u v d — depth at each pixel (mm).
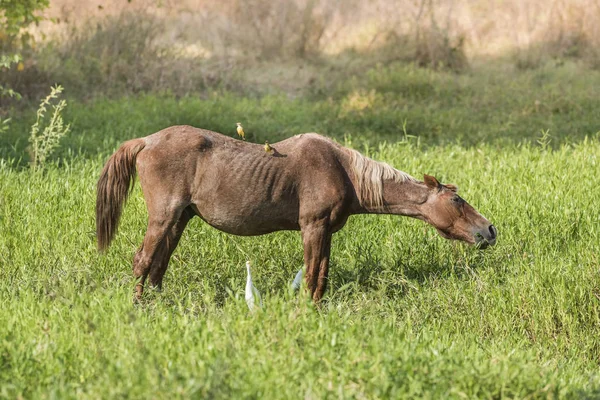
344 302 23516
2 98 49531
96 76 53750
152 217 23047
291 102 53062
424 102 53281
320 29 65688
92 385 15961
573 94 53688
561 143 40906
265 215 23250
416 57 63094
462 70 61844
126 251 26266
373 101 51750
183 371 16094
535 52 64250
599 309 23516
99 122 44844
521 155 37531
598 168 35125
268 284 25172
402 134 46469
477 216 24203
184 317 19438
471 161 37156
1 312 20203
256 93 56156
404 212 24344
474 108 52344
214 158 22922
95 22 60031
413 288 25188
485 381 17016
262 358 17031
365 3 70688
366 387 16219
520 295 23781
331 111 49562
